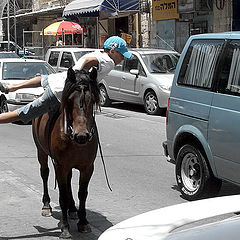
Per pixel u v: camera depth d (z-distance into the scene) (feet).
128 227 12.23
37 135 24.06
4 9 156.87
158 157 39.42
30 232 23.32
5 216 25.54
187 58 28.14
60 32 106.63
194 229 11.24
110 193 29.58
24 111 22.30
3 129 52.85
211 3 82.17
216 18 81.41
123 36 99.45
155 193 29.60
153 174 34.19
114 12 93.20
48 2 138.62
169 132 28.94
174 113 28.35
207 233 10.86
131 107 68.69
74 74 20.01
